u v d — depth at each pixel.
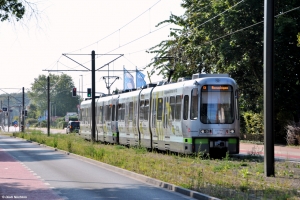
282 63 43.81
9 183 18.30
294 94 45.62
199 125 26.19
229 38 43.94
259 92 46.28
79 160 30.09
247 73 46.12
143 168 21.56
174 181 17.14
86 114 52.91
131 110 36.97
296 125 42.75
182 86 27.64
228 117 26.48
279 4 42.72
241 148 38.31
